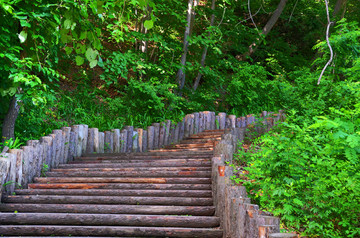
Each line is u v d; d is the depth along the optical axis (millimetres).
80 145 7766
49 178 5918
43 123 8289
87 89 10836
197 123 9914
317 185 4039
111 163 6770
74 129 7668
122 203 4973
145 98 10203
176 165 6227
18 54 5586
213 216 4500
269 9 16359
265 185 4340
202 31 15227
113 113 10242
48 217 4496
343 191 3924
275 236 2336
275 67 13742
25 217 4508
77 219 4449
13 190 5398
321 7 16891
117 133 8500
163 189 5301
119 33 4391
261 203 4383
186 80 13273
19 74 4621
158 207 4676
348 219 3834
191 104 11000
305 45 17234
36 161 6078
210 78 12445
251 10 16422
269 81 11695
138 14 11367
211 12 12570
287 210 3951
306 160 4473
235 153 6695
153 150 8211
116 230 4203
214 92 12375
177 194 5082
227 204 3916
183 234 4129
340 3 16094
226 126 10023
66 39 2457
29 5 4234
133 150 8727
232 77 12164
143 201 4938
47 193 5371
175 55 12344
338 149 4102
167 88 10281
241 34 13680
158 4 10570
